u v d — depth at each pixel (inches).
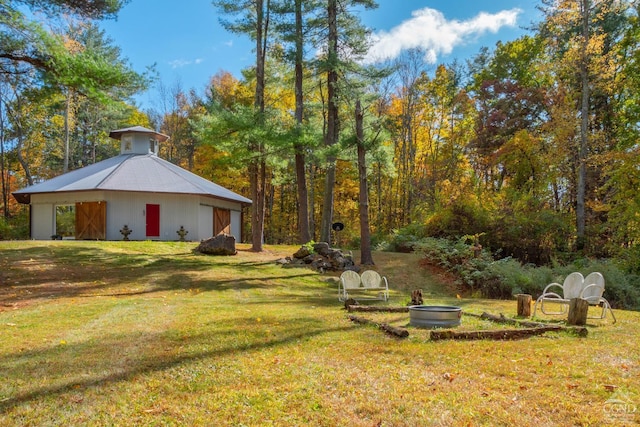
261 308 332.2
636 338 232.7
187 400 136.7
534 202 793.6
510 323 273.0
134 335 225.6
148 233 879.7
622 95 973.8
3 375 159.6
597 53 768.3
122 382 152.4
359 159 641.6
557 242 742.5
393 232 1063.6
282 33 718.5
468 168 1183.6
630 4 761.0
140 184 881.5
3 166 1337.4
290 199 1567.4
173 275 517.7
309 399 136.9
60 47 396.2
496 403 133.3
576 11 747.4
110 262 576.1
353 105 693.3
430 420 120.6
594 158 694.5
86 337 221.0
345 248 975.6
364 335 231.0
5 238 1085.1
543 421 120.1
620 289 528.7
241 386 148.5
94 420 123.0
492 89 1114.1
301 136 657.6
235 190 1487.5
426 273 628.7
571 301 278.2
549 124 908.0
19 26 385.7
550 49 1057.5
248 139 674.2
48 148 1454.2
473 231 745.0
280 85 876.6
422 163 1373.0
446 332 222.8
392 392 142.4
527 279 539.5
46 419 123.5
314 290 480.4
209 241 692.1
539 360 181.8
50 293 394.3
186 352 191.9
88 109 1446.9
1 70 438.3
